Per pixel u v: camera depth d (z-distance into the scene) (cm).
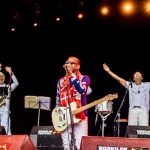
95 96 1113
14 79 866
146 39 1070
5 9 1001
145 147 407
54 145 627
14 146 397
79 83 525
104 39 1098
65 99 527
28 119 1172
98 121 1061
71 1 997
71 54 1120
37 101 823
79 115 518
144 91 802
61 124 520
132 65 1089
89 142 419
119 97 1084
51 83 1140
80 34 1102
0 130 628
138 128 626
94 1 1006
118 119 816
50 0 988
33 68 1138
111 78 1105
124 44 1087
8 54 1123
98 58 1109
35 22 1029
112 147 413
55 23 1057
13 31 1075
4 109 830
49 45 1120
